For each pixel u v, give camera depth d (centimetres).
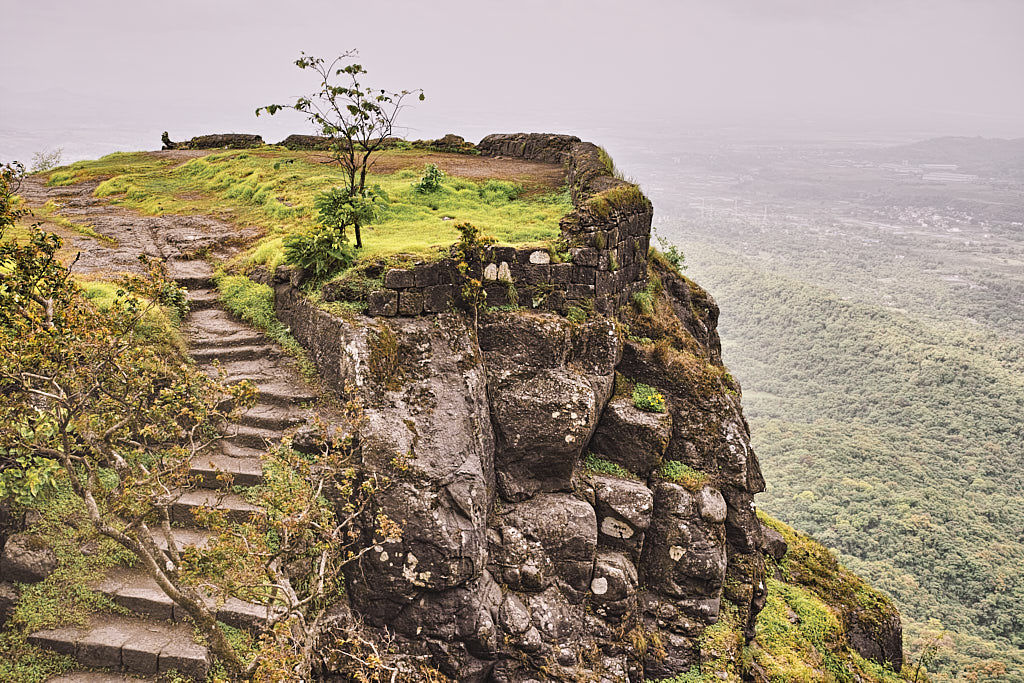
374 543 860
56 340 767
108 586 843
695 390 1267
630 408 1193
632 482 1135
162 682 775
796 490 8031
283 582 723
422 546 870
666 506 1151
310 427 966
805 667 1209
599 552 1080
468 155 2642
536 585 980
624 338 1277
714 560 1130
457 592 891
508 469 1053
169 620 828
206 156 2447
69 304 841
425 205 1642
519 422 1052
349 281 1093
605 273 1234
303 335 1143
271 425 1006
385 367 988
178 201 1900
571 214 1238
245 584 714
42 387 828
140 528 754
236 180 2028
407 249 1143
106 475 913
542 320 1120
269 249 1356
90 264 1323
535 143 2498
